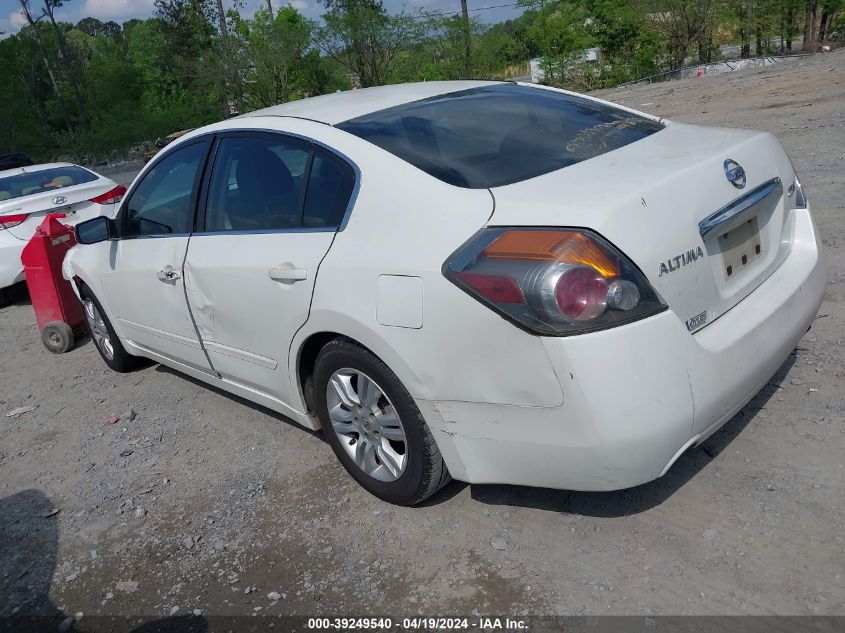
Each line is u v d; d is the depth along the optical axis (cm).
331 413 332
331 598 280
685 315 256
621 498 304
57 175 865
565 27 3675
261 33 3638
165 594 298
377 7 3553
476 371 258
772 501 286
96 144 4075
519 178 282
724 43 3794
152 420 463
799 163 770
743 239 291
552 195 258
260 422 435
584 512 300
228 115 3938
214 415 456
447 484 327
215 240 373
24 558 339
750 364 269
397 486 314
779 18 3597
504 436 263
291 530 325
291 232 328
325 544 312
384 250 282
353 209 301
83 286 532
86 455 432
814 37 3631
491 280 247
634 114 367
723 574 257
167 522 349
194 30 5038
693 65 3497
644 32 3525
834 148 812
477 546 293
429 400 278
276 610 278
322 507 338
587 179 269
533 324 239
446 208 272
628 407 236
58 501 385
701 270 262
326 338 325
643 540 279
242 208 362
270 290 332
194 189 395
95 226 469
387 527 315
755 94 1434
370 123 330
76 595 308
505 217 256
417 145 309
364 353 298
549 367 240
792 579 249
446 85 391
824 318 423
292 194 335
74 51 5622
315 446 395
